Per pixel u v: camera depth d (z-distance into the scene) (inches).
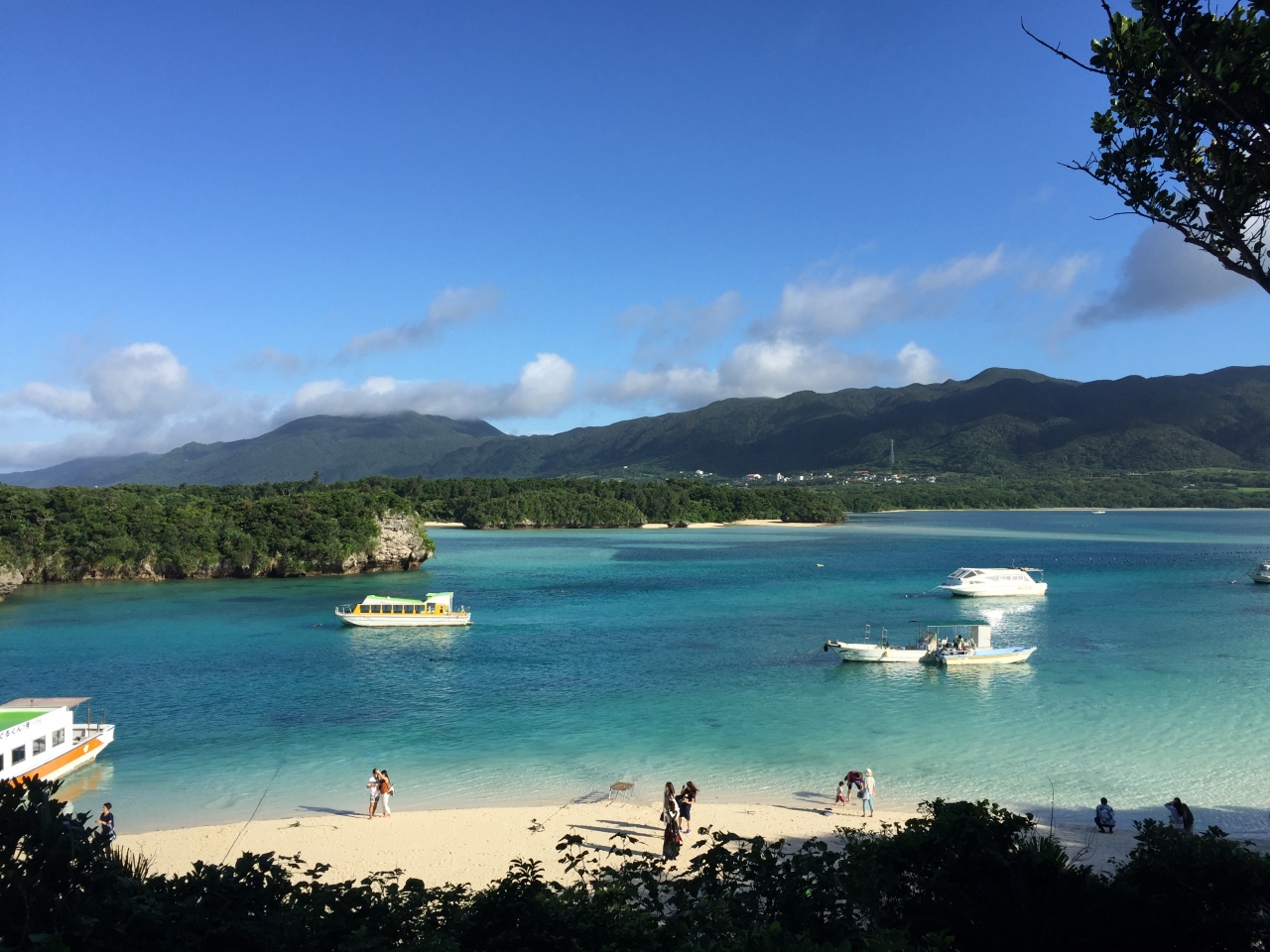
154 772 1504.7
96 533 4726.9
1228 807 1296.8
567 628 3043.8
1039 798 1344.7
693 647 2662.4
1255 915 539.2
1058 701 1956.2
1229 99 419.5
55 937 391.5
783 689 2097.7
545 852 1122.0
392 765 1541.6
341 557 4995.1
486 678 2234.3
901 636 2832.2
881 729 1742.1
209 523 4943.4
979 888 552.1
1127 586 4178.2
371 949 466.9
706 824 1227.2
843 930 504.4
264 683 2183.8
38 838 482.6
